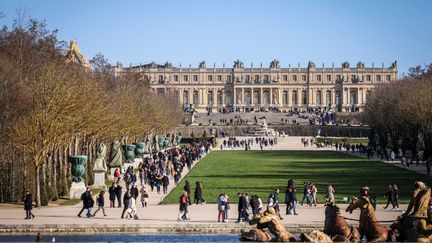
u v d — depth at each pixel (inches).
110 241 2427.4
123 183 4665.4
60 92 3710.6
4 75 4173.2
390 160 7012.8
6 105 3954.2
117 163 4997.5
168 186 4532.5
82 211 2999.5
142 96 7514.8
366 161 6929.1
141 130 6737.2
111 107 5255.9
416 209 2235.5
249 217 2945.4
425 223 2208.4
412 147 6983.3
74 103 3811.5
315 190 3459.6
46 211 3221.0
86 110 4229.8
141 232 2645.2
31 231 2632.9
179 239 2486.5
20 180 3639.3
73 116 3880.4
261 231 2429.9
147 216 3034.0
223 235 2578.7
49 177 3718.0
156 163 5172.2
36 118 3469.5
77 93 3991.1
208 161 6998.0
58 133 3622.0
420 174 5300.2
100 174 4471.0
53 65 4232.3
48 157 3801.7
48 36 6063.0
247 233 2438.5
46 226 2637.8
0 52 5329.7
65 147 4138.8
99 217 2979.8
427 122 6343.5
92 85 4724.4
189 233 2637.8
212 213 3152.1
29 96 4119.1
